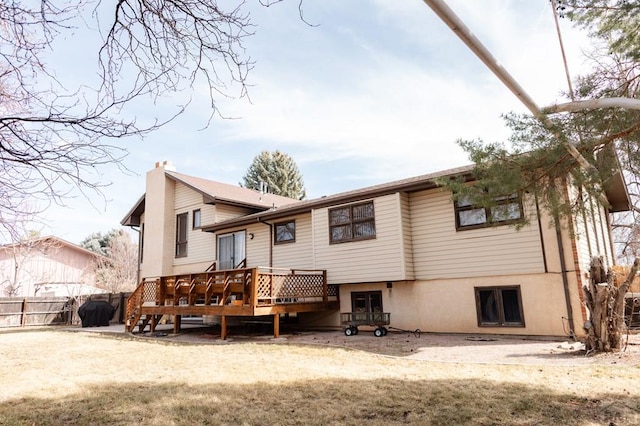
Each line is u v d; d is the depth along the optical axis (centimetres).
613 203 1327
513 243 985
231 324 1548
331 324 1291
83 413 459
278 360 728
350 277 1208
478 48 312
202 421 421
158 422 420
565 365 604
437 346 841
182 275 1283
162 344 1034
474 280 1039
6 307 1900
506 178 526
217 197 1612
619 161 527
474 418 400
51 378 639
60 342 1153
